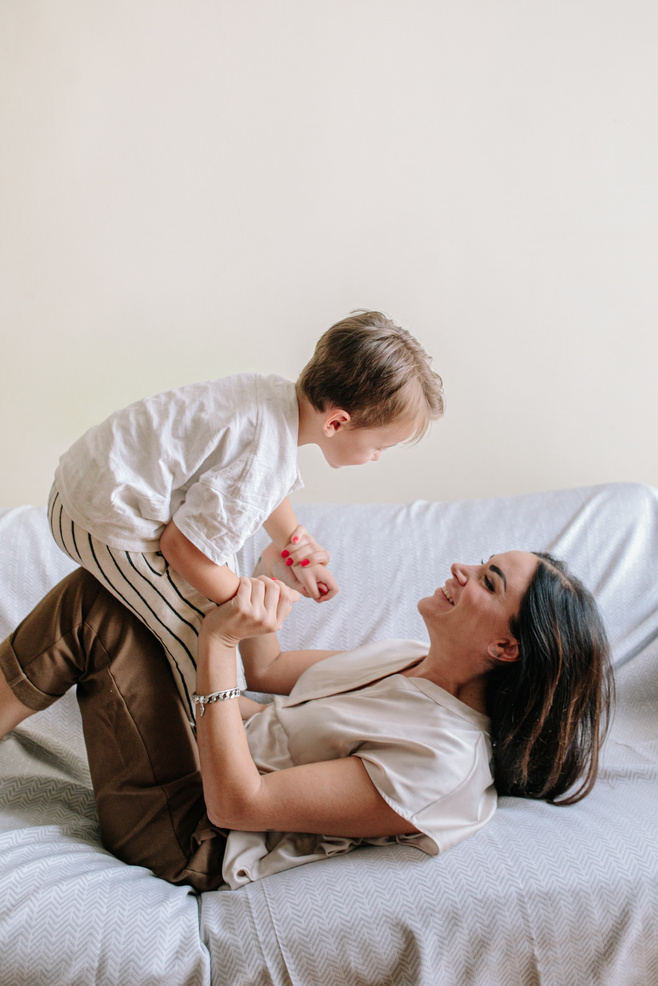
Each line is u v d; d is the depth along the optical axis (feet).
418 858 3.11
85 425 7.18
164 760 3.43
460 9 6.47
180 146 6.63
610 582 5.10
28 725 4.19
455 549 5.25
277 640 4.61
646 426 7.27
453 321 7.04
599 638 3.54
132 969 2.71
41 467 7.28
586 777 3.62
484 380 7.16
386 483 7.34
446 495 7.39
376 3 6.43
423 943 2.82
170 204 6.74
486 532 5.34
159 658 3.50
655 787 3.80
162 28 6.41
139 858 3.35
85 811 3.75
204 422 3.07
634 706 4.66
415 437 3.42
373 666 4.11
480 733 3.54
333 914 2.89
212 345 7.05
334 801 3.12
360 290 6.97
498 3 6.47
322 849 3.31
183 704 3.66
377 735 3.33
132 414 3.16
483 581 3.65
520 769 3.55
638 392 7.20
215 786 3.10
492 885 2.97
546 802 3.66
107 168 6.64
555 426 7.27
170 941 2.82
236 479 2.98
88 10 6.34
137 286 6.89
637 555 5.24
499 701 3.59
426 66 6.57
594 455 7.34
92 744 3.46
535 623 3.43
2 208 6.68
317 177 6.73
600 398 7.20
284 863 3.21
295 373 7.14
